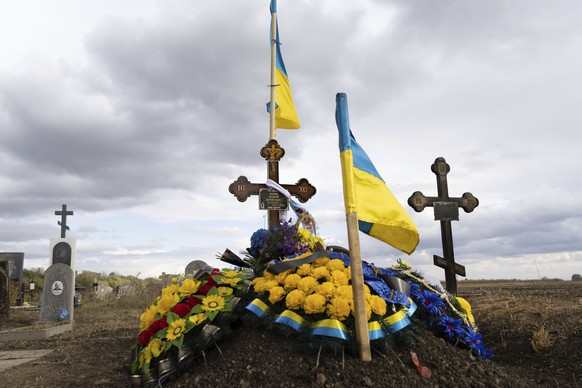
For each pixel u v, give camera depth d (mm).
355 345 3926
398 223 4258
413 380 3734
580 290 11141
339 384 3557
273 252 5129
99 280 29922
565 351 5465
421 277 5262
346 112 4352
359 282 3916
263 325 4344
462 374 4043
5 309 12391
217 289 4566
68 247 16828
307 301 4016
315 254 4574
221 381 3707
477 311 7688
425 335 4551
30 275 28828
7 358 7477
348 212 4066
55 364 6516
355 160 4398
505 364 5551
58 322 11773
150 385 4109
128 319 13508
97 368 6043
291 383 3559
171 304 4531
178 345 4055
